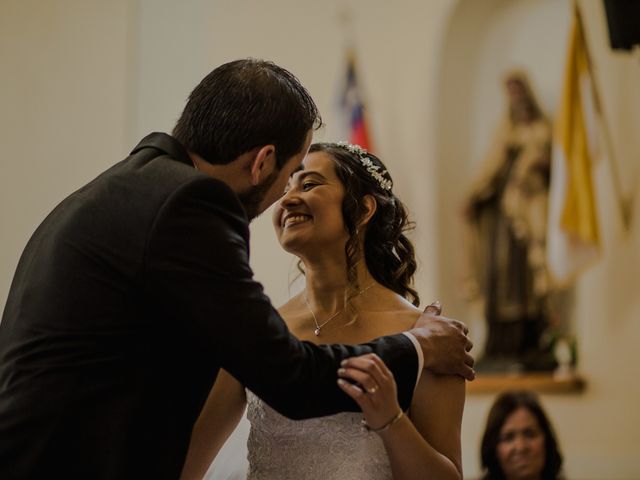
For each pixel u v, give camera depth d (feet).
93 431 6.53
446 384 8.17
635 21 15.10
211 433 8.98
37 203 22.17
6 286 21.68
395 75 29.84
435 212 29.01
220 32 28.58
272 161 7.56
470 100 29.91
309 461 8.42
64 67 22.76
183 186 6.87
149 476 6.65
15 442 6.47
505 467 16.07
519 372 27.61
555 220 26.96
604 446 26.21
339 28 29.91
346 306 9.00
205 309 6.68
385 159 29.40
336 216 8.86
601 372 26.76
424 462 7.55
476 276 28.89
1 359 6.92
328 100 29.30
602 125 27.09
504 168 29.09
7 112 22.45
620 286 26.63
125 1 23.11
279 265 23.17
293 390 6.88
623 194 26.73
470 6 29.84
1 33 22.74
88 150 22.47
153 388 6.77
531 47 29.55
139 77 22.90
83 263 6.83
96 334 6.68
